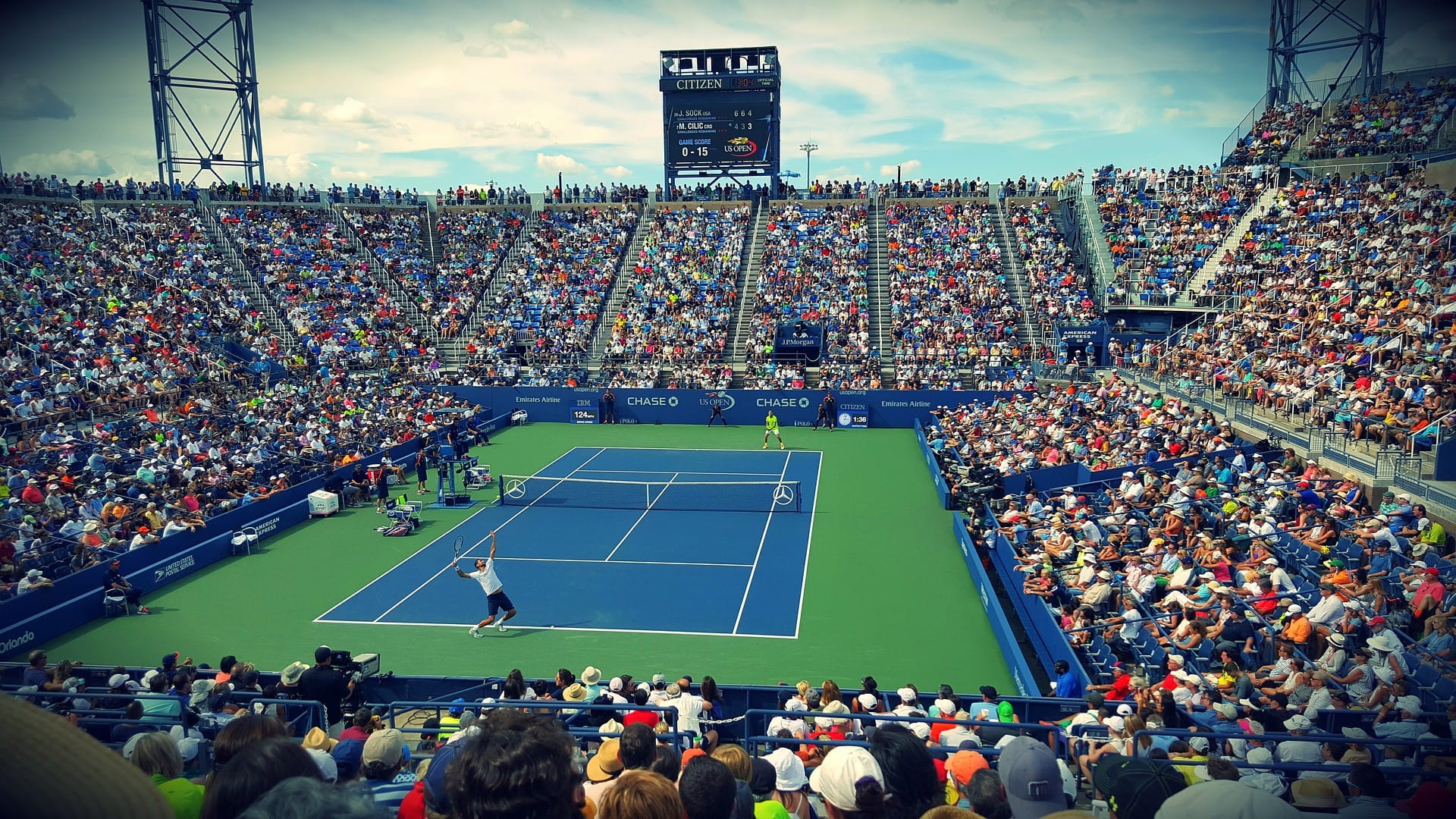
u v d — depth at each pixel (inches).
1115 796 229.0
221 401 1680.6
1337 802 322.7
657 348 2273.6
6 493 1116.5
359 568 1130.7
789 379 2137.1
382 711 661.9
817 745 500.1
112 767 62.5
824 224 2596.0
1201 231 2139.5
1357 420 1096.8
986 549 1114.7
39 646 900.6
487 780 141.3
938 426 1828.2
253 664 861.2
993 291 2278.5
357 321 2247.8
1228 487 1059.9
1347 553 833.5
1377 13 2176.4
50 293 1782.7
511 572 1109.7
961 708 631.2
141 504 1162.0
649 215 2763.3
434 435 1715.1
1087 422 1462.8
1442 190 1624.0
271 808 108.7
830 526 1282.0
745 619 954.1
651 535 1255.5
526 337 2357.3
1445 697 584.1
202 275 2143.2
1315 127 2202.3
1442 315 1212.5
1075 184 2486.5
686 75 2608.3
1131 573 855.1
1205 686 611.2
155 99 2409.0
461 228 2758.4
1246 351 1528.1
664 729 500.4
